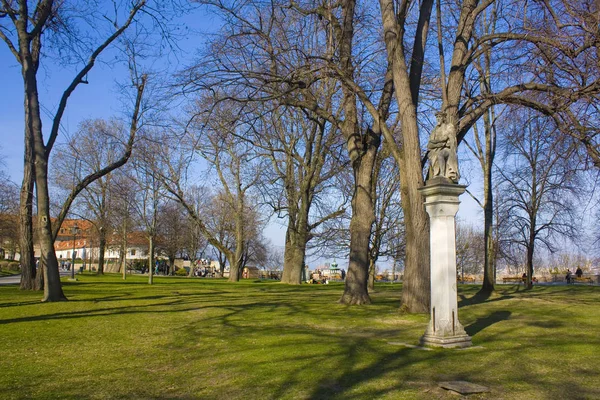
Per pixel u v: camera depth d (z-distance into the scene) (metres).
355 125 18.64
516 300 21.11
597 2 13.06
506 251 38.59
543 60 14.99
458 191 10.17
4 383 7.33
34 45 20.58
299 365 8.33
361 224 18.70
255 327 12.55
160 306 16.88
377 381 7.35
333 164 30.39
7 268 64.50
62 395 6.79
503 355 9.06
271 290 27.73
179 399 6.68
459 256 55.53
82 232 60.94
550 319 14.54
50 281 17.89
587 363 8.49
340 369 8.05
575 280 53.84
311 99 18.70
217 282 39.25
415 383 7.25
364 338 10.96
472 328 12.56
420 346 9.87
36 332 11.49
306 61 16.77
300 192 35.91
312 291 27.19
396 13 17.78
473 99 17.66
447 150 10.20
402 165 16.16
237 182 41.62
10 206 55.22
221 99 15.84
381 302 19.50
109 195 43.62
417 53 17.28
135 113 21.75
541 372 7.87
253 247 76.56
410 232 15.88
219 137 16.83
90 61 18.84
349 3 18.58
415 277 15.67
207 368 8.33
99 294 21.48
